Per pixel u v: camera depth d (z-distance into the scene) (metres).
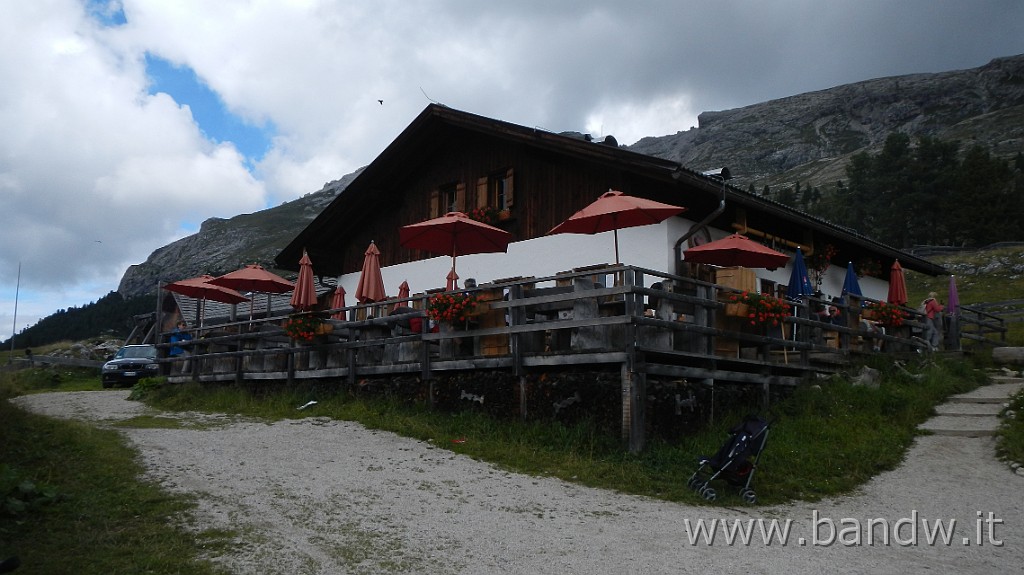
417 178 21.14
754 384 13.29
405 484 9.16
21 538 6.51
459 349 13.23
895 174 76.19
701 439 11.27
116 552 6.31
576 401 11.47
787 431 11.97
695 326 11.88
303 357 16.09
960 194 65.75
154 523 7.13
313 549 6.69
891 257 23.36
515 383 12.30
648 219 13.71
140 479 8.66
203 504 7.84
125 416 14.47
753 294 12.86
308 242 22.55
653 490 9.41
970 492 9.62
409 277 20.70
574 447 10.85
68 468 8.75
